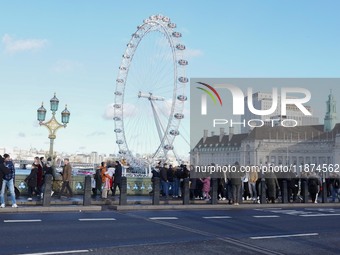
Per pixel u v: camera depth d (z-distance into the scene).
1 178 16.77
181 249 9.92
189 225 14.06
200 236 11.92
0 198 17.06
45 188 17.84
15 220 13.84
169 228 13.22
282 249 10.42
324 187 25.20
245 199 25.36
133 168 46.03
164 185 23.72
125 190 19.81
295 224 15.11
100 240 10.78
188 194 21.39
